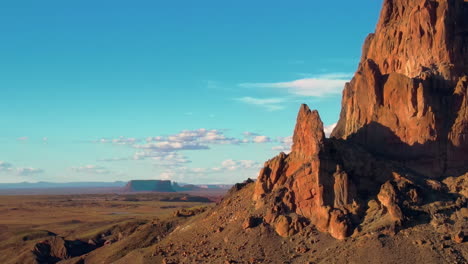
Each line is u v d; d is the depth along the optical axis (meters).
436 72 136.88
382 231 106.38
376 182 122.81
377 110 138.88
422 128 131.38
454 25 141.25
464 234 101.12
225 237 128.38
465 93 132.75
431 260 97.06
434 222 106.94
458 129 130.50
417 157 130.62
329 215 115.56
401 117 134.88
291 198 125.38
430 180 123.06
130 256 141.38
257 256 115.06
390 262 98.81
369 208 115.69
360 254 102.62
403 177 120.50
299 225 119.38
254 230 124.56
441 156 129.88
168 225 178.75
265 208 129.50
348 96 167.75
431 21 142.00
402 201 112.69
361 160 125.75
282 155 137.62
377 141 136.62
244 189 159.62
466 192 117.19
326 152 124.00
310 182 122.44
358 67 174.12
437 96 134.25
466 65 138.88
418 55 142.88
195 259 123.56
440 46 139.50
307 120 130.88
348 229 111.19
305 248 112.50
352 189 118.56
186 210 193.62
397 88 136.25
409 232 105.38
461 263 95.06
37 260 191.25
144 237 173.25
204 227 143.62
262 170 139.12
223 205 153.50
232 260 115.38
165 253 135.00
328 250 108.75
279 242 118.38
